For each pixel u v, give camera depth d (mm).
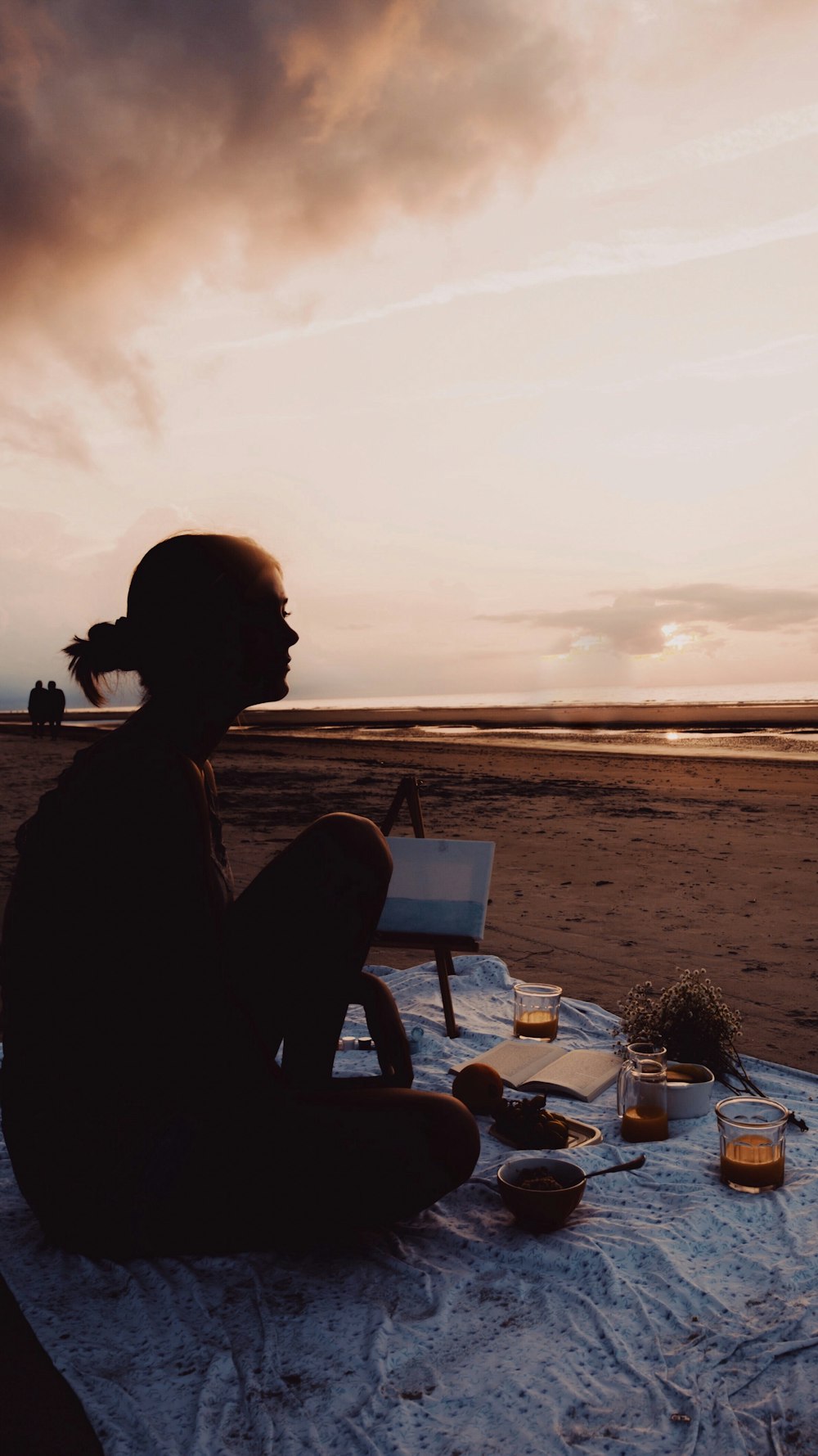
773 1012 4480
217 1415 1703
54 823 2068
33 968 2088
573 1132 3004
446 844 4203
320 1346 1916
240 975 2297
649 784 17312
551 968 5324
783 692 187875
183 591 2135
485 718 72938
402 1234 2393
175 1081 2141
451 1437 1640
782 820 12227
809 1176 2637
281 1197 2160
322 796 14062
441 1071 3537
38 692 30828
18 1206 2586
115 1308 2049
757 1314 1998
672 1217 2422
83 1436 1669
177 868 2010
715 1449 1594
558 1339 1931
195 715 2219
